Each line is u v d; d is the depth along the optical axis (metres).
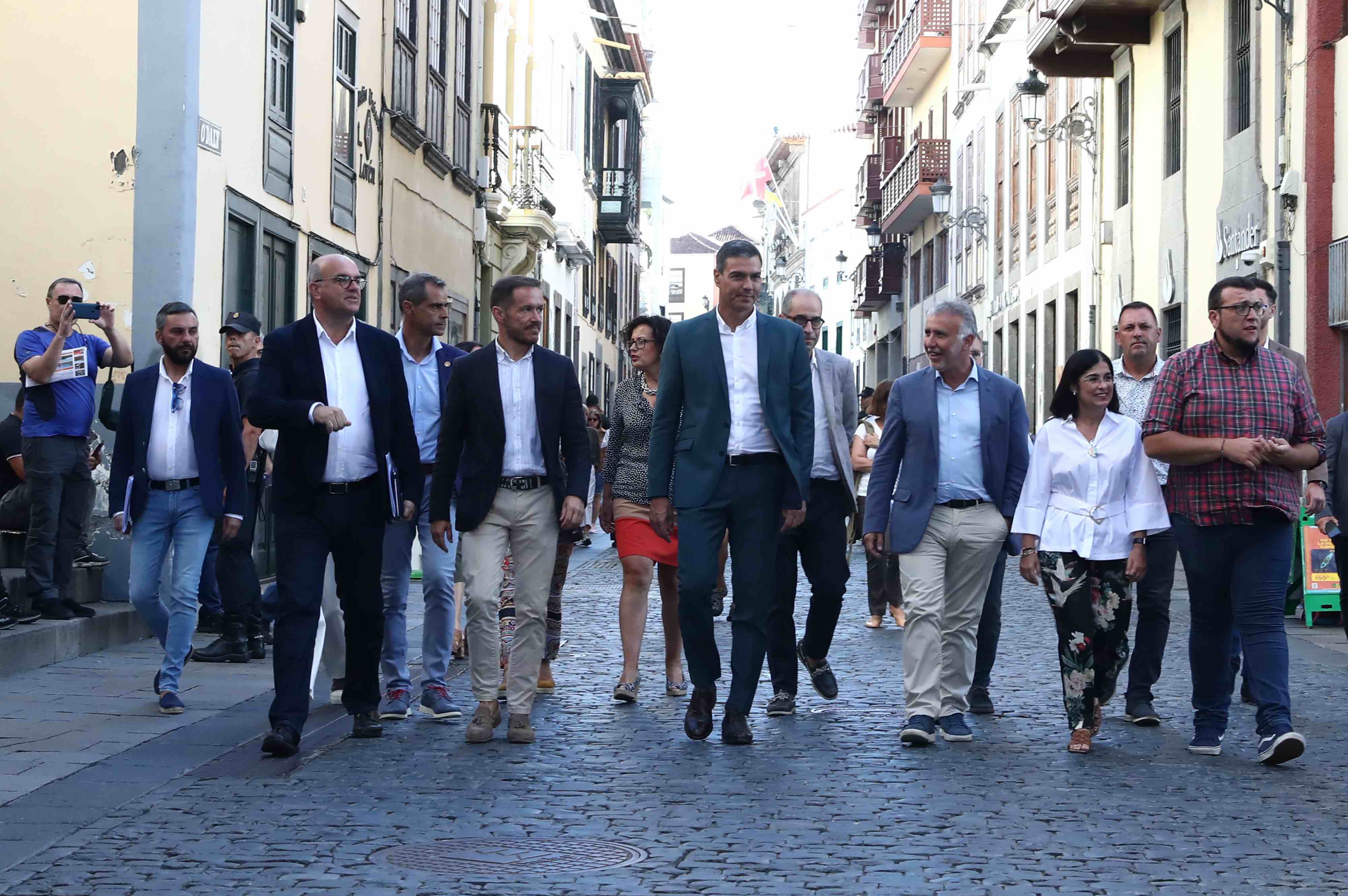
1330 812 6.54
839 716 8.88
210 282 13.77
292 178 16.31
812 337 9.06
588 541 25.53
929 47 42.25
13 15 13.16
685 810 6.44
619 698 9.27
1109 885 5.40
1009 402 8.21
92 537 12.59
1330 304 17.05
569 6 35.47
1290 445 7.88
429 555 8.79
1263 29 18.72
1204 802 6.73
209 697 9.30
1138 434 8.02
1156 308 23.16
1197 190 21.27
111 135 13.14
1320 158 17.20
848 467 9.07
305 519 7.80
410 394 9.04
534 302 8.09
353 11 18.66
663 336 9.48
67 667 10.46
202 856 5.66
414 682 10.12
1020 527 8.09
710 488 7.90
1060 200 29.22
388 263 20.48
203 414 9.01
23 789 6.71
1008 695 9.76
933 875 5.48
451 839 5.93
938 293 43.78
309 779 6.98
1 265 13.17
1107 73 25.42
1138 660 8.81
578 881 5.38
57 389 10.98
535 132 28.95
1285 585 7.75
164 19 13.12
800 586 17.80
